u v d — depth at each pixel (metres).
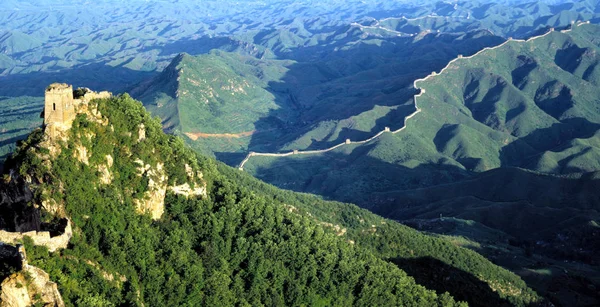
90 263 142.62
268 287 179.88
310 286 188.25
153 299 151.38
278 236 197.12
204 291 162.88
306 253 195.12
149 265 155.88
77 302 126.44
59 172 151.88
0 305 112.56
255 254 183.00
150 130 187.25
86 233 149.25
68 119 160.00
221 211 192.62
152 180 176.12
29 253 129.62
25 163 151.38
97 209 153.00
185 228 179.25
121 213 159.25
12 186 152.50
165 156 188.12
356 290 198.00
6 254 123.19
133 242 155.25
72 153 157.25
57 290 121.00
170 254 162.50
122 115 176.88
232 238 187.25
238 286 172.75
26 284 117.00
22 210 150.00
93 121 166.62
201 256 173.62
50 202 146.88
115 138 171.88
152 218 174.88
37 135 157.50
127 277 149.38
